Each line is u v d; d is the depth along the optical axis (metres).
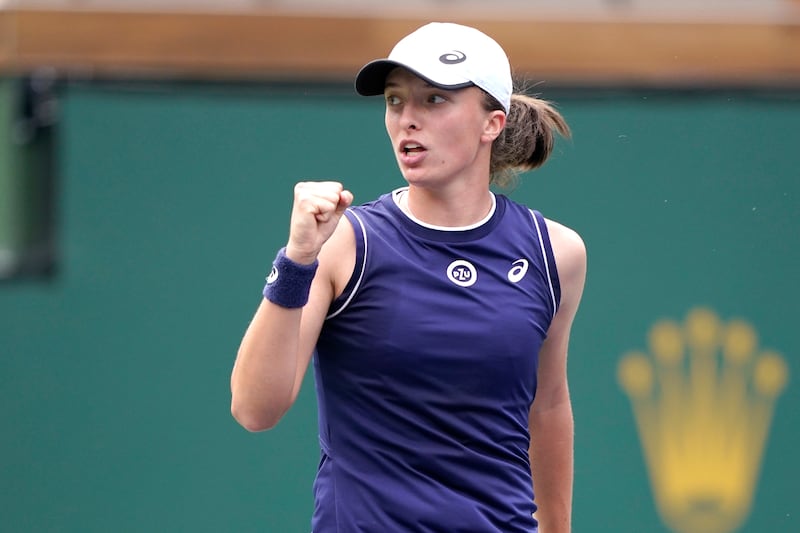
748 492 22.42
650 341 22.53
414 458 10.48
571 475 12.55
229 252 22.23
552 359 11.94
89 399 21.92
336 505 10.66
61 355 21.98
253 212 22.28
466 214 10.86
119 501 21.80
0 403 21.86
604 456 22.22
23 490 21.78
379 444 10.53
